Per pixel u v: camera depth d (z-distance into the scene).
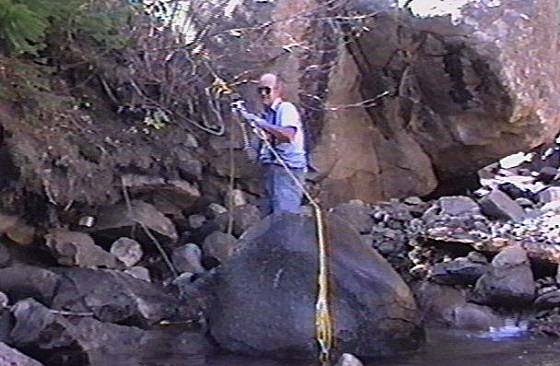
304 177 7.55
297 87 8.88
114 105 7.75
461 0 9.37
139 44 7.77
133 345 5.85
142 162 7.53
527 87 9.35
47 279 6.33
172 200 7.79
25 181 6.75
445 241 7.91
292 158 7.36
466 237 7.93
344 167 9.41
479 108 9.46
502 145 9.72
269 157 7.42
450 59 9.36
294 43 8.81
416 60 9.52
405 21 9.40
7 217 6.78
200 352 5.79
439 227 8.45
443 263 7.50
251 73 8.44
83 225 7.16
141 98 7.85
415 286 7.21
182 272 7.14
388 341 5.86
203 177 8.16
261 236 6.20
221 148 8.20
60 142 7.00
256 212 7.93
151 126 7.82
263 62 8.51
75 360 5.50
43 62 7.00
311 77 9.06
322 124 9.16
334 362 5.64
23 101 6.81
